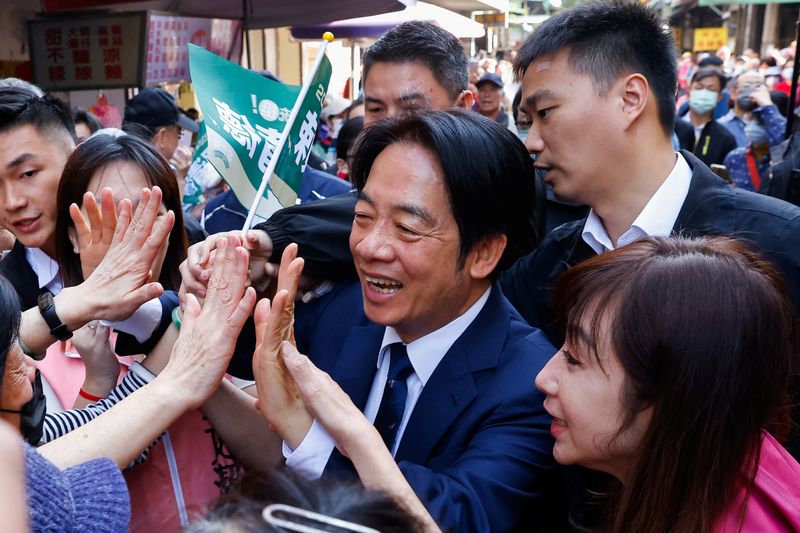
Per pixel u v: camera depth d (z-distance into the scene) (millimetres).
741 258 937
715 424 861
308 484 656
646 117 1472
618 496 1020
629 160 1479
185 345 1143
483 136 1162
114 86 3779
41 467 774
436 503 1036
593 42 1438
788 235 1420
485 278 1283
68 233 1620
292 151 1608
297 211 1496
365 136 1244
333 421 1033
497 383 1219
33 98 1829
